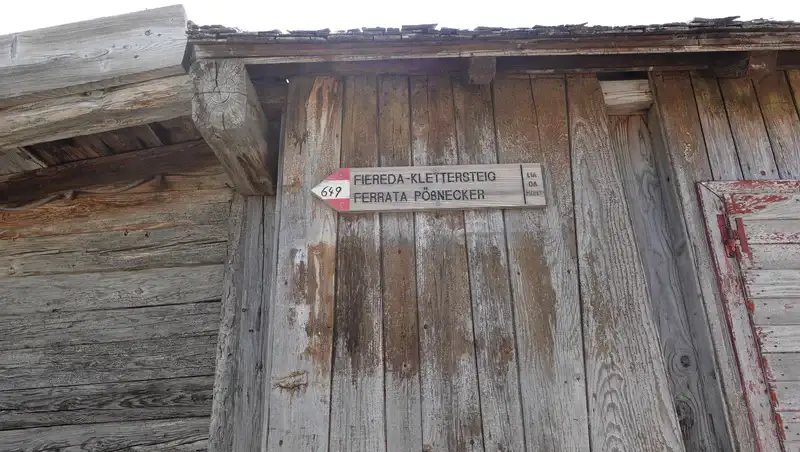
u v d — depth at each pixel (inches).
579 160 100.3
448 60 104.9
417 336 88.1
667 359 95.1
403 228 95.0
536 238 94.3
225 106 92.5
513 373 86.0
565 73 108.0
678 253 100.4
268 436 82.4
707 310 92.1
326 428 82.9
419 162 99.7
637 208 104.9
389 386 85.2
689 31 96.0
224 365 104.7
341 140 101.0
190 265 117.1
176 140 126.0
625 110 110.0
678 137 104.3
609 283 91.4
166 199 122.6
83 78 97.5
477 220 95.5
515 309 89.7
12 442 108.0
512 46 96.3
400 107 104.3
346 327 88.4
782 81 110.4
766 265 93.9
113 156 127.0
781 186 99.4
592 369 86.4
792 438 84.7
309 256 92.6
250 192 116.8
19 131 100.4
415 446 82.4
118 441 106.5
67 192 124.6
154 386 108.8
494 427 83.2
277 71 104.9
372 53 95.7
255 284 110.5
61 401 109.5
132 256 118.4
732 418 86.2
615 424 83.4
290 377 85.4
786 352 89.1
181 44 98.0
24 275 118.9
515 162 99.7
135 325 112.9
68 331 113.6
